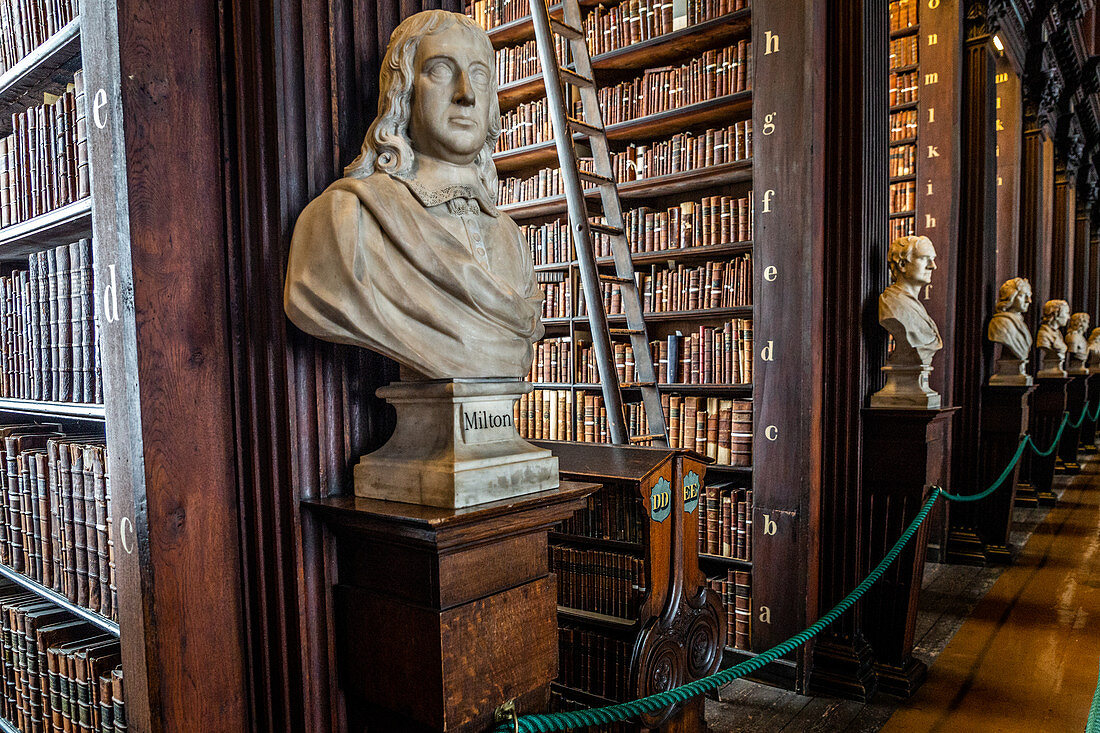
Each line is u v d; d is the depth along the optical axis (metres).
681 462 2.59
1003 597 4.77
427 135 1.46
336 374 1.58
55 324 1.96
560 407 4.73
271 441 1.46
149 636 1.34
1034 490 7.57
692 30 4.04
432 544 1.27
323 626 1.53
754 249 3.61
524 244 1.67
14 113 2.32
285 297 1.36
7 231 2.07
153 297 1.35
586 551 2.76
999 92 6.69
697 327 4.42
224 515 1.46
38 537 2.10
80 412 1.77
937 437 3.72
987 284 5.82
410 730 1.45
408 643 1.39
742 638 3.72
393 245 1.39
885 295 3.67
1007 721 3.11
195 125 1.41
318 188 1.52
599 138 3.72
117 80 1.28
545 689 1.65
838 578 3.54
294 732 1.50
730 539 3.85
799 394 3.45
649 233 4.46
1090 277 14.04
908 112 5.63
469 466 1.36
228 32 1.44
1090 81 9.55
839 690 3.40
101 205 1.36
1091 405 11.54
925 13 5.41
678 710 2.60
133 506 1.35
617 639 2.58
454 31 1.46
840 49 3.51
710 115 4.20
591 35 4.58
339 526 1.45
